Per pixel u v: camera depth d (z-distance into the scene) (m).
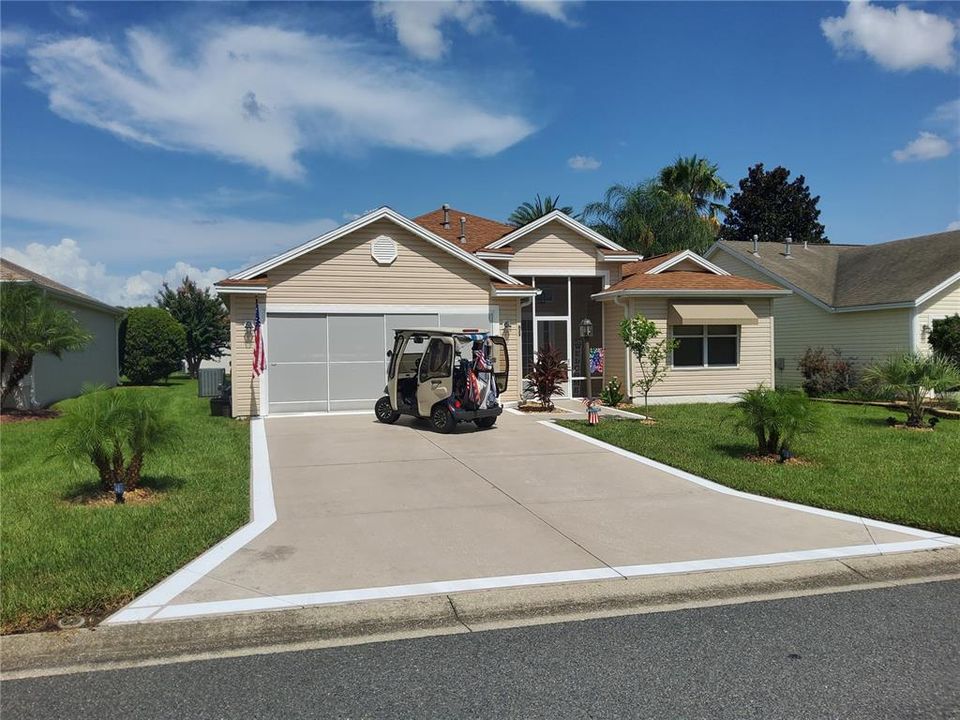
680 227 33.06
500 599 5.04
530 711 3.56
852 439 12.08
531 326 19.33
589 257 19.41
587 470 9.67
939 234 23.34
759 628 4.62
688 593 5.26
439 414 12.94
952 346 17.70
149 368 29.12
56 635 4.38
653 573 5.58
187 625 4.52
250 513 7.42
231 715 3.53
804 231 43.94
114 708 3.60
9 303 14.91
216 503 7.62
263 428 13.51
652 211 33.16
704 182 36.59
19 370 15.51
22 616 4.61
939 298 19.95
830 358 22.36
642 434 12.48
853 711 3.54
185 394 23.59
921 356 15.41
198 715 3.53
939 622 4.71
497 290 16.72
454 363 12.78
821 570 5.67
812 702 3.63
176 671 4.02
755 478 8.93
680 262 20.55
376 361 16.17
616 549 6.21
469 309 16.83
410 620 4.74
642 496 8.23
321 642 4.43
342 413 15.85
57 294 19.52
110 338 27.47
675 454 10.57
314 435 12.62
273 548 6.20
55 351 15.91
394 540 6.47
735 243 27.56
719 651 4.26
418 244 16.44
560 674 3.97
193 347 38.47
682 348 18.69
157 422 8.12
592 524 7.04
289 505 7.75
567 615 4.89
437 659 4.17
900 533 6.69
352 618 4.68
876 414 15.92
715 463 9.88
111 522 6.83
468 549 6.21
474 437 12.39
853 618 4.79
